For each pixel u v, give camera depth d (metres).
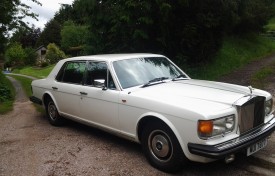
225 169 4.69
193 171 4.65
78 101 6.14
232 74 15.27
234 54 19.72
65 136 6.50
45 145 6.01
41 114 8.66
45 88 7.24
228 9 15.42
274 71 14.88
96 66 5.86
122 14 11.80
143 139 4.88
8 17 16.81
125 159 5.17
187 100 4.50
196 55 15.13
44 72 39.72
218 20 14.81
